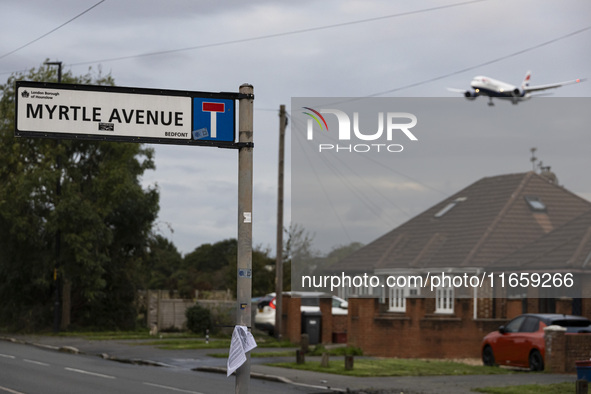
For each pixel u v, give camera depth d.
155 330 43.06
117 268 45.25
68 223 41.41
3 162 42.44
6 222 42.06
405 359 26.95
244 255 9.84
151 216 45.25
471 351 29.00
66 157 42.66
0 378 20.69
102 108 9.73
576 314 30.08
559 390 18.78
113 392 18.17
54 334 41.00
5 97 42.69
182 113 9.91
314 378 21.42
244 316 9.77
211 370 23.94
